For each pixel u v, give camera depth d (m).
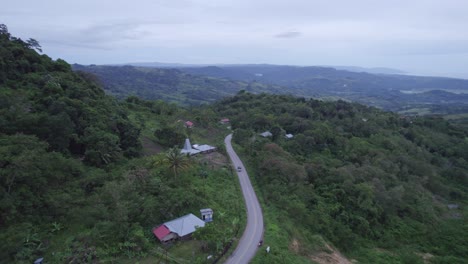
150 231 42.00
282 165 68.19
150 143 77.06
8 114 51.19
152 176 52.16
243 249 42.53
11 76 67.94
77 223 41.50
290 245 47.03
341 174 72.38
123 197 44.50
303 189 64.94
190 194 49.84
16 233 35.72
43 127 52.81
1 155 38.88
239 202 56.31
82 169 51.03
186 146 73.75
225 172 67.50
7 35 80.69
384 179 78.56
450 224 72.69
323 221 58.41
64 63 86.00
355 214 63.97
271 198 59.56
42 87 68.19
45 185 43.25
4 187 38.31
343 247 56.50
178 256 38.56
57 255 35.72
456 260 57.91
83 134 60.31
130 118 89.75
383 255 56.03
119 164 58.69
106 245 37.59
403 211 72.25
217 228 45.41
